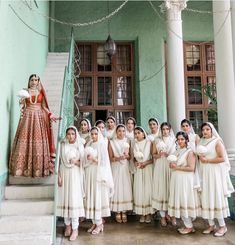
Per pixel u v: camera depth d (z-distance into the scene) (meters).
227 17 5.83
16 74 5.00
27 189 4.34
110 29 9.76
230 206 5.43
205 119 9.77
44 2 8.11
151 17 9.84
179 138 4.63
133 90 9.81
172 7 7.32
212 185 4.46
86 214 4.49
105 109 9.69
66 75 6.02
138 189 4.98
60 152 4.45
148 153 5.02
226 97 5.68
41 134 4.41
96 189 4.51
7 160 4.48
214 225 4.63
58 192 4.35
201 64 9.97
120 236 4.48
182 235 4.52
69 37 9.66
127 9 9.85
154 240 4.31
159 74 9.61
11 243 3.66
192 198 4.48
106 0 9.84
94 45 9.88
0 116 4.11
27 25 5.82
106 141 4.77
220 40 5.84
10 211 4.09
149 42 9.73
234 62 5.37
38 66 7.12
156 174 4.90
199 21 9.98
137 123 9.52
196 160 4.61
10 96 4.61
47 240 3.70
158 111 9.45
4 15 4.26
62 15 9.74
